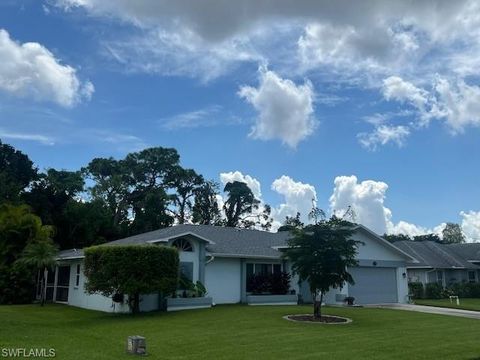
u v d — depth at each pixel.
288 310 25.14
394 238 78.69
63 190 48.97
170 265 23.86
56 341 15.13
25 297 31.50
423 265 44.28
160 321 20.55
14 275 31.36
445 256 48.88
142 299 24.98
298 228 23.34
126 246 23.00
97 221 48.91
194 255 28.12
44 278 30.17
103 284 22.78
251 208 73.94
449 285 46.00
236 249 30.69
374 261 33.53
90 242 48.25
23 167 48.12
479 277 50.78
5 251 32.47
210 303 27.05
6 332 16.88
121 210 62.34
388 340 16.58
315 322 20.84
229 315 22.61
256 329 18.38
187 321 20.50
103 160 63.81
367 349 14.85
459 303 36.84
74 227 47.78
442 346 15.68
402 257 35.41
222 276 29.86
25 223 33.38
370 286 33.31
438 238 84.00
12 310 25.77
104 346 14.44
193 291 26.95
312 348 14.78
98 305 26.75
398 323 21.36
